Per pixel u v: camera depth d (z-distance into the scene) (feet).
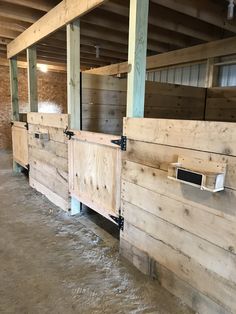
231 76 11.54
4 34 11.93
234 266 3.95
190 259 4.70
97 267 6.06
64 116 8.57
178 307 4.85
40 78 23.03
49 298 5.06
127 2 7.97
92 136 7.22
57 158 9.39
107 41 13.14
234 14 8.81
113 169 6.56
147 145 5.33
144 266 5.82
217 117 11.49
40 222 8.41
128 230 6.22
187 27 10.11
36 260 6.30
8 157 19.04
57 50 15.69
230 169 3.83
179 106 10.91
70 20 7.55
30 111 11.51
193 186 4.41
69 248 6.87
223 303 4.19
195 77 13.25
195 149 4.30
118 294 5.19
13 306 4.83
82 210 9.30
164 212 5.12
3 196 10.77
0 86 21.34
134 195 5.88
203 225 4.36
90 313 4.71
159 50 13.78
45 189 10.64
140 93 5.65
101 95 8.79
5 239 7.28
